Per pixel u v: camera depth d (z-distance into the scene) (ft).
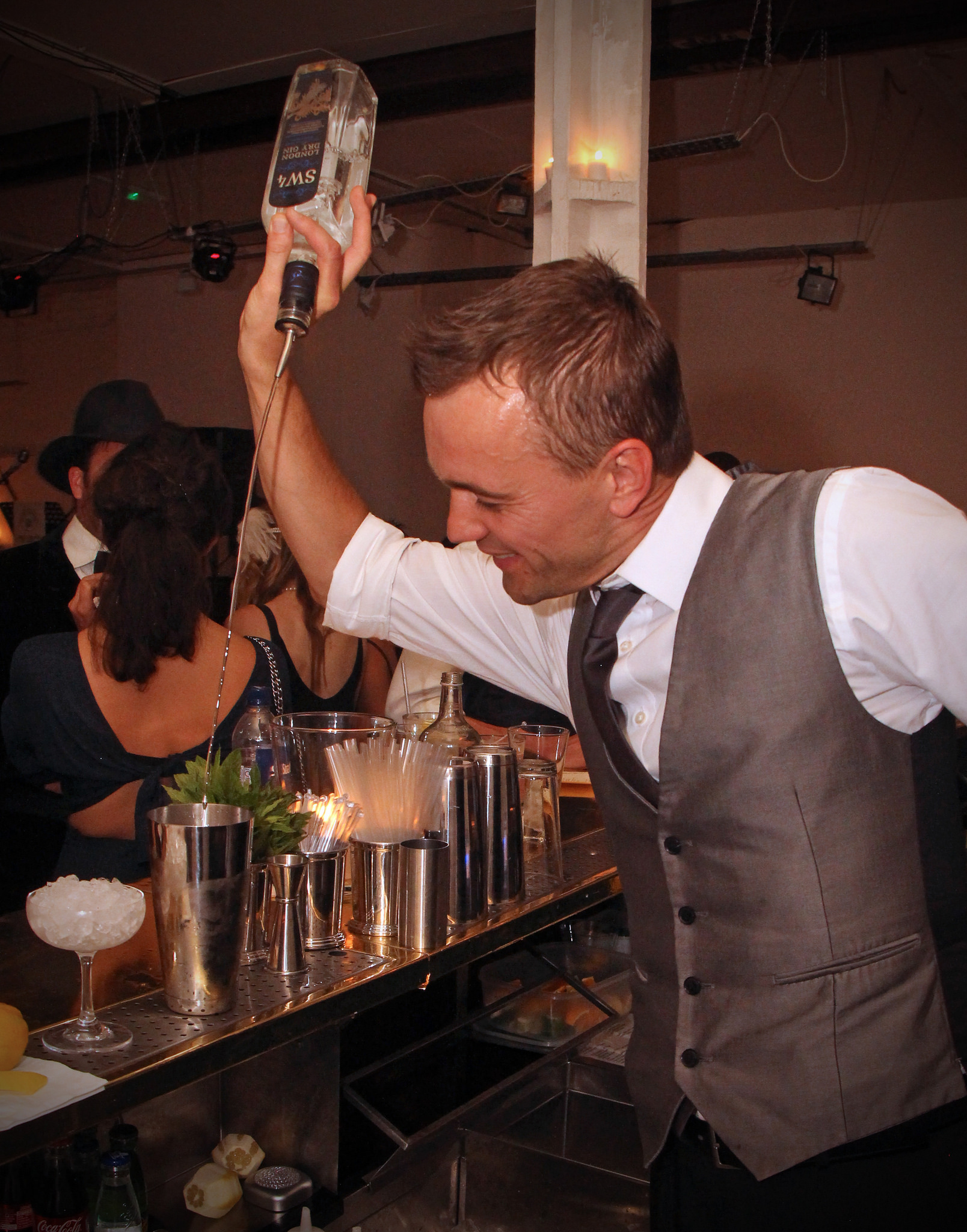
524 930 4.08
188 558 6.54
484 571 3.78
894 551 2.65
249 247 11.25
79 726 5.99
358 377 14.85
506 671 3.87
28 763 5.82
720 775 2.94
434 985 4.40
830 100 13.50
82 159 9.04
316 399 14.01
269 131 10.97
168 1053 2.79
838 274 20.06
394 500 15.49
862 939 2.89
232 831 3.04
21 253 7.84
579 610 3.41
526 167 14.67
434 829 3.84
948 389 19.38
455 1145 4.18
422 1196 4.17
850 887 2.87
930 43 11.10
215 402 9.19
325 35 10.42
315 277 3.19
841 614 2.77
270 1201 3.86
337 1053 3.90
